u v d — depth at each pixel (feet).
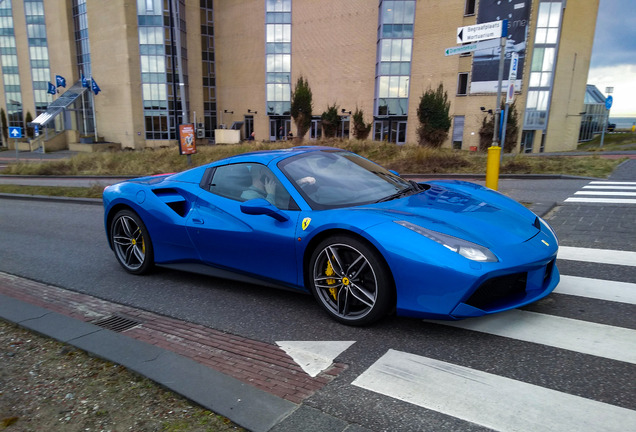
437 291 8.43
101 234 23.04
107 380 7.91
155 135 145.48
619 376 7.34
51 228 25.67
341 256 10.06
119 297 12.94
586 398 6.77
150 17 139.64
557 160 43.88
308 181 11.28
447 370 7.83
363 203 10.71
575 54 101.19
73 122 160.25
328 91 133.80
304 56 137.39
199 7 152.97
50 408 7.14
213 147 82.99
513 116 97.45
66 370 8.35
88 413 6.95
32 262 17.75
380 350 8.73
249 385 7.48
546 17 94.89
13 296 13.35
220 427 6.40
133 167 73.15
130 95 141.59
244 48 152.35
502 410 6.57
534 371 7.64
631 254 14.21
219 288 13.26
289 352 8.86
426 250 8.54
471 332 9.27
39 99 188.75
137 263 15.29
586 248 15.14
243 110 156.25
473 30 27.86
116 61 143.84
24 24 183.01
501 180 36.42
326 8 130.93
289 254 10.61
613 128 193.98
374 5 122.11
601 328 9.13
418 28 109.60
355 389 7.36
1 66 195.93
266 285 11.71
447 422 6.35
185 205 13.32
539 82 97.40
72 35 165.17
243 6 150.10
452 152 53.78
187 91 152.05
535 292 9.33
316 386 7.50
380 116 116.67
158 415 6.79
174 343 9.53
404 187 12.13
